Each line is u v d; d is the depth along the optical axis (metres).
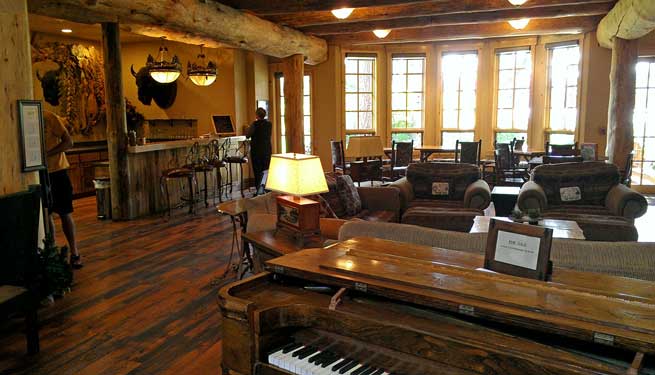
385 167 8.77
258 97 9.61
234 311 1.66
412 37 8.73
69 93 8.65
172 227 6.20
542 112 8.99
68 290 3.93
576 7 6.93
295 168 3.01
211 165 7.49
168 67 7.61
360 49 9.59
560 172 5.47
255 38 6.69
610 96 7.16
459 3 6.71
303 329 1.74
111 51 6.35
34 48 8.00
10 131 3.49
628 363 1.30
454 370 1.39
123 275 4.34
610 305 1.38
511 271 1.66
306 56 8.44
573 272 1.73
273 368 1.60
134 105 9.70
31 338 2.91
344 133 9.59
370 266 1.76
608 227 4.27
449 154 9.85
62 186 4.46
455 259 1.88
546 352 1.29
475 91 9.59
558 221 4.18
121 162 6.52
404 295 1.53
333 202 4.93
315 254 1.96
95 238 5.64
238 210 3.69
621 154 7.07
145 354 2.91
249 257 4.00
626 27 6.13
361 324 1.54
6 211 3.11
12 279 3.17
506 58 9.33
